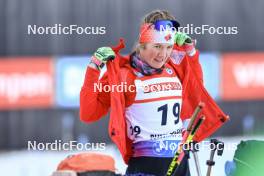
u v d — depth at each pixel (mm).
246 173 12375
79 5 24578
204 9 24875
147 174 11844
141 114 11867
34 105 24719
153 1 24688
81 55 24750
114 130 11539
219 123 12711
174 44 12406
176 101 12023
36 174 23062
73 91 24766
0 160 23906
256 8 25172
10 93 24688
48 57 24688
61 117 24734
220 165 19812
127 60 12047
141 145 11914
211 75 25094
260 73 25391
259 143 12445
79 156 11328
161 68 12047
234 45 25375
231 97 25203
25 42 24656
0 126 24656
